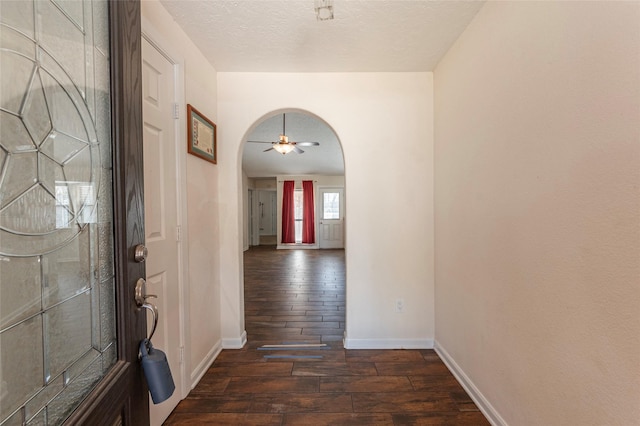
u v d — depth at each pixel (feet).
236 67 6.98
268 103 7.25
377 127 7.28
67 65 1.98
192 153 5.74
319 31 5.59
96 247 2.21
